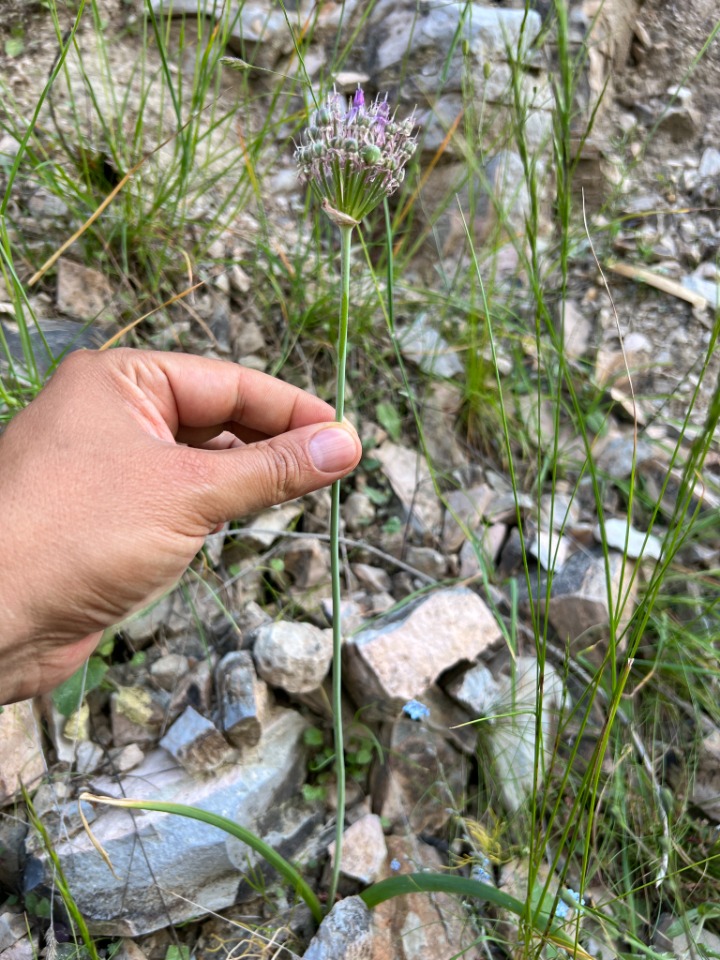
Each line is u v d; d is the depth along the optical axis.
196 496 0.22
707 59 0.48
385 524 0.39
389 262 0.28
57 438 0.23
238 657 0.32
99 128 0.42
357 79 0.46
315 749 0.33
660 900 0.30
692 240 0.46
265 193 0.45
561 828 0.32
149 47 0.44
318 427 0.23
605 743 0.21
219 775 0.30
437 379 0.42
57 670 0.26
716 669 0.34
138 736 0.31
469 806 0.33
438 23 0.44
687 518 0.38
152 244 0.40
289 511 0.37
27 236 0.39
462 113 0.40
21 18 0.42
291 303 0.41
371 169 0.19
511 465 0.24
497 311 0.42
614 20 0.45
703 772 0.33
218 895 0.29
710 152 0.47
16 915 0.28
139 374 0.27
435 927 0.29
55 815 0.29
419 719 0.33
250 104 0.46
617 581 0.35
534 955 0.24
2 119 0.40
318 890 0.30
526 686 0.34
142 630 0.33
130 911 0.28
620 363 0.43
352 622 0.35
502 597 0.37
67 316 0.38
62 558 0.21
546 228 0.46
